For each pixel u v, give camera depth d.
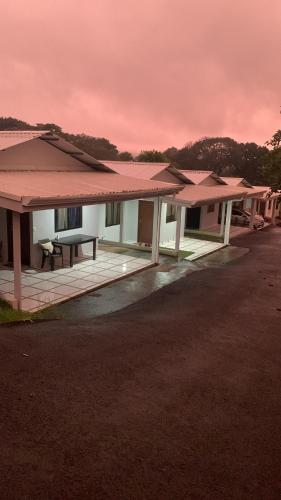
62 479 3.64
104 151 63.34
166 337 7.75
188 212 24.86
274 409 5.30
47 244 12.99
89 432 4.38
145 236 18.77
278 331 8.70
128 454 4.08
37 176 12.24
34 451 3.98
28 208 8.80
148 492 3.59
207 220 25.58
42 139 13.38
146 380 5.78
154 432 4.51
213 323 8.95
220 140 67.38
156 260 14.86
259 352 7.40
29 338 6.99
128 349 6.90
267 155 12.84
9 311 9.03
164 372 6.12
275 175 12.69
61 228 13.99
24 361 5.93
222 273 14.55
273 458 4.24
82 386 5.38
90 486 3.59
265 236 24.84
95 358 6.34
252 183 58.41
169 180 20.59
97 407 4.91
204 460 4.11
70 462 3.88
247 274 14.57
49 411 4.70
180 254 17.41
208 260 16.98
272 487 3.80
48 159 13.95
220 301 10.92
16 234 9.16
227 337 8.07
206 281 13.20
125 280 12.77
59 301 10.24
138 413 4.88
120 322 8.62
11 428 4.31
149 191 13.23
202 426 4.73
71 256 13.42
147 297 11.18
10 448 3.99
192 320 9.07
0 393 4.96
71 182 12.24
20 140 12.29
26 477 3.62
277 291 12.34
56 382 5.40
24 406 4.75
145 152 46.69
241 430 4.73
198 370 6.33
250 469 4.03
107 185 12.88
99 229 17.09
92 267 13.70
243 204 32.06
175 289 12.07
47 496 3.43
